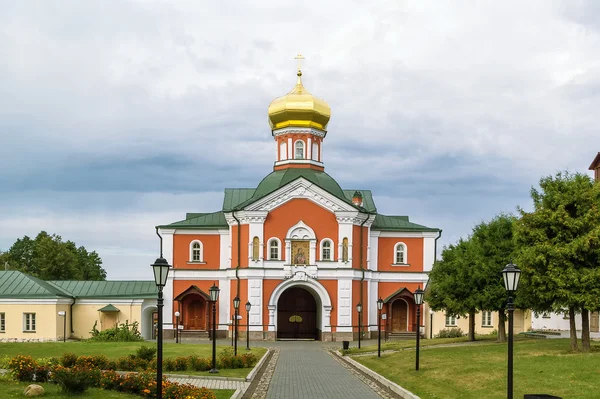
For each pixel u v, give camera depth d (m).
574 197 36.97
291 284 65.31
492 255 49.81
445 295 53.16
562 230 36.75
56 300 62.44
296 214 66.00
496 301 48.62
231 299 67.12
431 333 68.81
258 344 59.59
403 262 70.75
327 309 65.19
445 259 58.84
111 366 34.50
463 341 54.44
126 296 67.19
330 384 31.12
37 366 27.27
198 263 69.12
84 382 24.16
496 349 40.72
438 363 36.00
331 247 66.12
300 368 38.53
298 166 70.56
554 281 36.12
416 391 27.98
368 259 68.50
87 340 57.38
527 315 70.50
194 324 68.62
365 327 67.31
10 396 23.14
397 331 69.94
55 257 88.25
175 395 24.19
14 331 62.06
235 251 67.25
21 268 90.56
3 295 62.22
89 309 66.81
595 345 39.66
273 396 27.22
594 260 36.69
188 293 67.62
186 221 70.75
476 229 53.06
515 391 26.41
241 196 74.81
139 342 52.44
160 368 21.30
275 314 65.12
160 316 21.80
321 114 70.75
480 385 28.27
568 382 27.41
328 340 64.81
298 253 65.81
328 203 66.31
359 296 66.81
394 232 70.94
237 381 32.09
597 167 62.56
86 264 101.38
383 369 36.47
